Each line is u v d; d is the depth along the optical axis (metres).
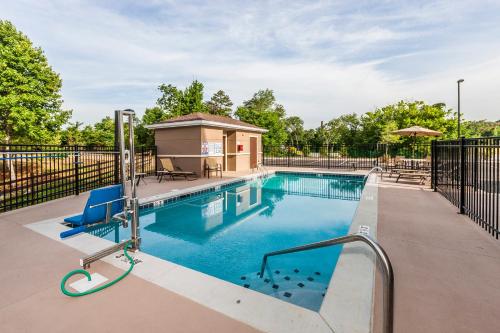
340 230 5.90
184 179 11.84
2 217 5.29
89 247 3.72
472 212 5.07
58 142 19.25
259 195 9.88
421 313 2.21
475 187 5.08
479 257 3.33
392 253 3.45
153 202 7.32
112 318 2.17
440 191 7.80
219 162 13.77
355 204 8.49
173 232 5.72
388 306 1.54
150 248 4.83
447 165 7.32
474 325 2.05
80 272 2.80
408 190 8.38
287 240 5.29
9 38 17.47
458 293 2.51
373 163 19.33
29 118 16.69
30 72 17.52
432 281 2.73
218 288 2.63
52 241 3.95
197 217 6.93
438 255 3.39
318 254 4.58
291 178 13.88
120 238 5.27
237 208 7.91
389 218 5.13
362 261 3.18
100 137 35.56
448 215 5.36
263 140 34.84
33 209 6.00
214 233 5.68
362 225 4.66
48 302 2.39
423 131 12.43
